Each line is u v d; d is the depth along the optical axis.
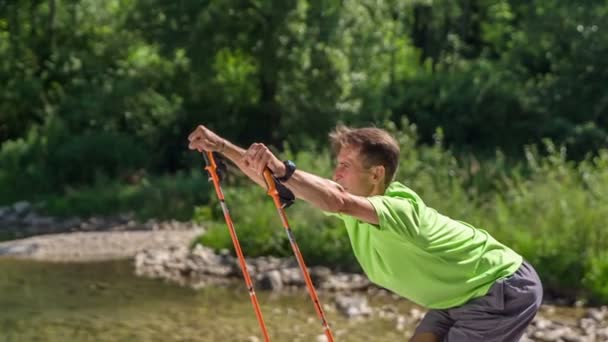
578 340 10.33
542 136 29.14
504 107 29.72
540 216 13.76
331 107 26.05
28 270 14.94
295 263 14.86
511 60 32.06
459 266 5.39
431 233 5.33
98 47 31.14
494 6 37.50
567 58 30.06
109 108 28.17
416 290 5.49
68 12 31.86
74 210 23.50
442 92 30.20
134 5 27.39
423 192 14.93
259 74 26.86
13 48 31.19
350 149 5.55
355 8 26.23
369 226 5.31
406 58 32.72
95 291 13.16
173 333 10.56
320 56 25.52
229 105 28.61
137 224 21.45
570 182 14.34
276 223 15.70
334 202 5.02
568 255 12.89
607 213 13.18
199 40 25.89
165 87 29.47
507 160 26.50
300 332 10.63
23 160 27.03
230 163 22.08
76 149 26.44
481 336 5.48
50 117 27.94
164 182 23.91
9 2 31.59
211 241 16.28
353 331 10.73
